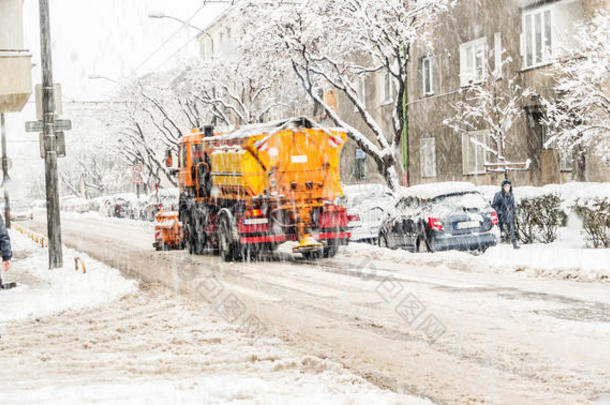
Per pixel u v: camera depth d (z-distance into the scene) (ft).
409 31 75.87
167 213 77.41
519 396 19.40
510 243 60.95
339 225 59.88
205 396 19.35
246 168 57.98
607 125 60.80
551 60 65.67
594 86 61.05
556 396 19.24
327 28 81.71
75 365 24.89
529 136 78.95
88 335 30.96
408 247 59.88
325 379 21.62
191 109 139.95
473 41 88.84
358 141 80.12
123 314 36.35
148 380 22.06
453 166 94.99
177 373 23.11
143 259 67.15
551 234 57.11
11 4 57.11
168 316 35.09
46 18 56.39
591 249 50.34
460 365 23.06
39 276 53.42
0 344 29.55
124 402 18.70
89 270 55.83
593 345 24.79
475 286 40.19
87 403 18.76
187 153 70.79
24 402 19.07
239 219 58.18
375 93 115.96
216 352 26.30
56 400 19.17
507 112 78.84
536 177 78.59
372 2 75.92
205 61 121.39
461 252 53.26
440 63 96.43
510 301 34.63
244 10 82.28
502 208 56.18
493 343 25.82
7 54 56.95
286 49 81.30
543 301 34.27
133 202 175.22
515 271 45.42
